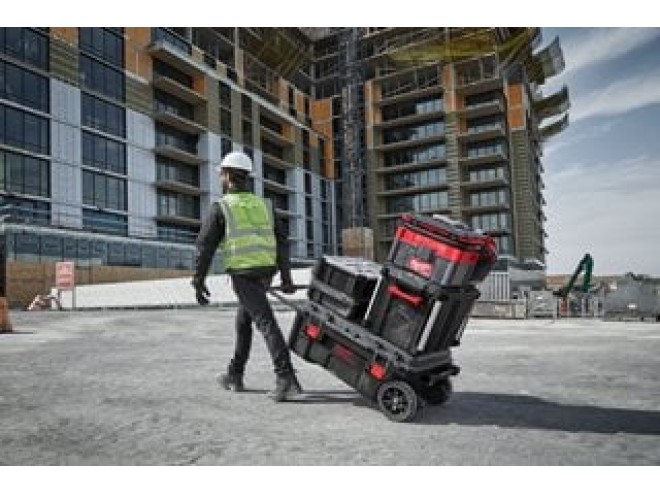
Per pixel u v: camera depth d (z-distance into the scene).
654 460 2.97
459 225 4.16
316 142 75.56
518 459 3.00
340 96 78.25
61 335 11.34
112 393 4.88
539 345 9.30
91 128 42.53
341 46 76.44
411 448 3.19
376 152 72.31
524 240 65.88
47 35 39.81
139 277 37.56
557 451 3.13
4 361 7.13
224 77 58.38
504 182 63.66
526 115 68.69
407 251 4.06
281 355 4.53
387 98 71.62
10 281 29.70
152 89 49.78
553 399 4.60
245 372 6.06
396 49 68.88
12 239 30.55
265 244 4.65
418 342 3.96
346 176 75.38
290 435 3.48
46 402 4.51
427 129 69.75
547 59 73.81
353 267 4.52
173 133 52.88
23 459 3.06
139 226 46.75
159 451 3.17
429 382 4.09
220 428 3.66
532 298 22.64
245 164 4.84
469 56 65.56
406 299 4.01
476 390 5.04
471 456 3.05
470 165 66.75
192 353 7.96
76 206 40.53
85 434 3.54
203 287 4.70
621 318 19.64
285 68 73.69
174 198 51.94
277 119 68.88
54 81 39.78
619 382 5.45
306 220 71.94
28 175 37.31
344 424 3.75
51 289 29.77
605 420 3.85
